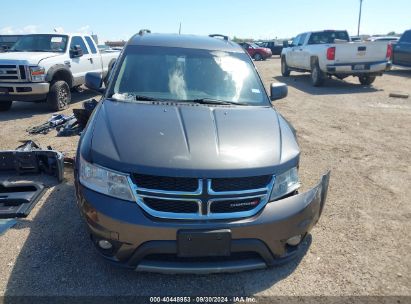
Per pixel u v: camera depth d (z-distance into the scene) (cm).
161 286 276
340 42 1309
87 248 315
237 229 249
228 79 388
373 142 653
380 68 1233
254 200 258
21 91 810
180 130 285
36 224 350
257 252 260
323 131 723
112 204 250
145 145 265
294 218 266
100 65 1084
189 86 375
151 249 247
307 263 309
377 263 312
